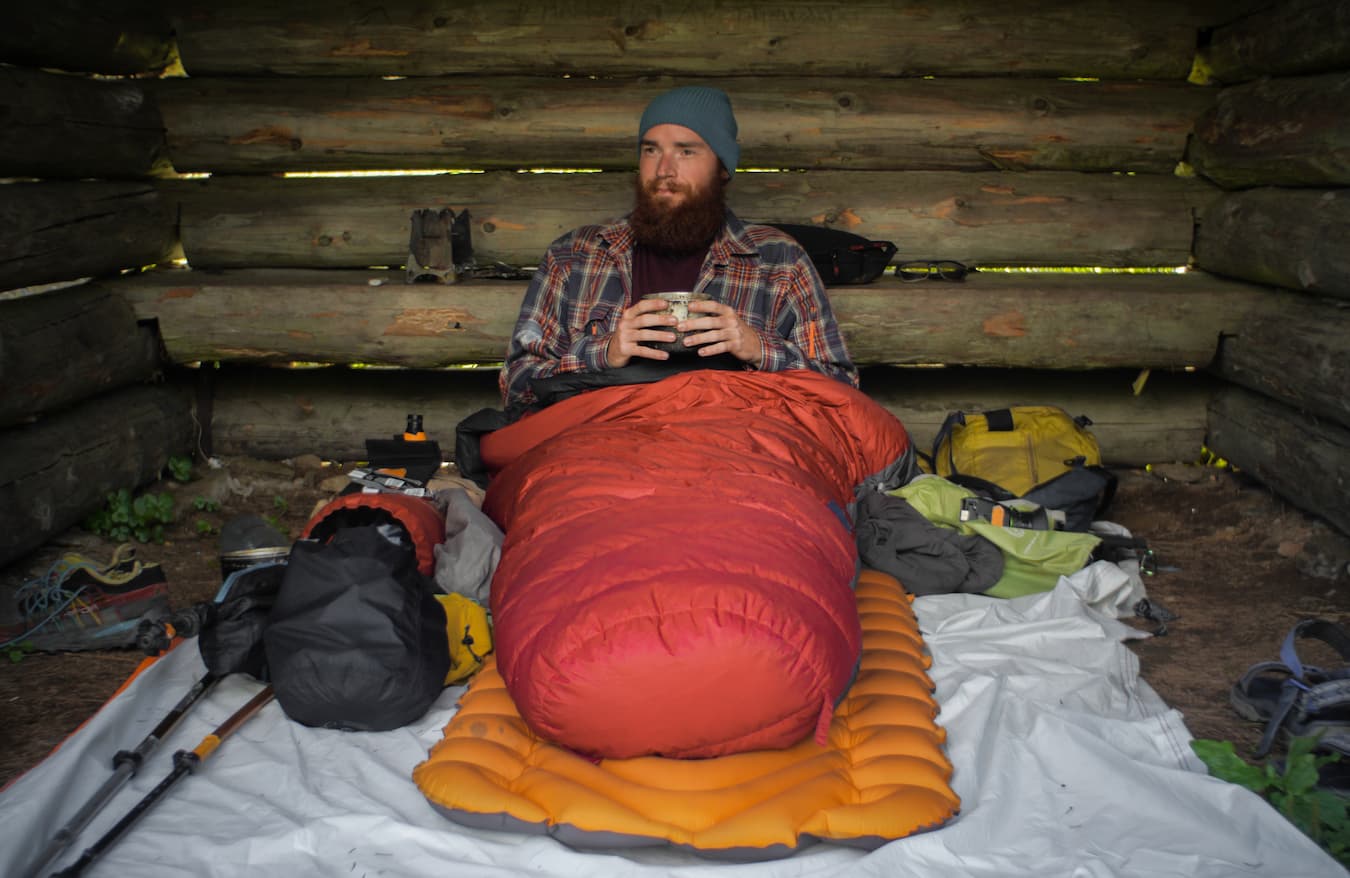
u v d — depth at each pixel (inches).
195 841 79.2
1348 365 142.6
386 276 183.2
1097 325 169.0
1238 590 137.7
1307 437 154.8
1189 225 185.8
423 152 185.9
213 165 187.6
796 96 182.5
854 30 182.1
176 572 142.7
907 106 182.9
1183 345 170.4
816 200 183.6
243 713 96.9
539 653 82.0
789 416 123.0
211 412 186.4
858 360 170.2
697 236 134.9
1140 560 141.3
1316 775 85.3
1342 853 80.7
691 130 130.8
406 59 183.9
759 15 181.3
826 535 95.3
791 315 137.9
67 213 156.8
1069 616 118.2
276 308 170.7
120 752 88.7
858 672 101.0
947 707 99.0
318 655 93.1
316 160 186.9
